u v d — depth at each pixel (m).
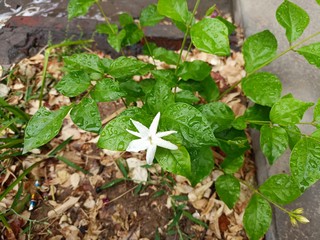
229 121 0.24
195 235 0.28
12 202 0.29
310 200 0.27
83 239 0.28
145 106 0.20
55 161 0.31
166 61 0.30
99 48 0.39
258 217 0.23
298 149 0.19
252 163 0.31
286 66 0.32
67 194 0.30
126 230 0.28
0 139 0.28
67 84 0.21
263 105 0.26
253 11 0.37
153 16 0.31
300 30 0.22
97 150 0.32
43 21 0.40
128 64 0.22
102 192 0.30
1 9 0.42
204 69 0.28
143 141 0.17
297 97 0.30
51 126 0.19
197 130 0.18
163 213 0.29
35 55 0.38
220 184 0.25
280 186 0.23
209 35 0.21
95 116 0.19
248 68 0.26
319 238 0.25
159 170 0.31
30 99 0.35
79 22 0.41
